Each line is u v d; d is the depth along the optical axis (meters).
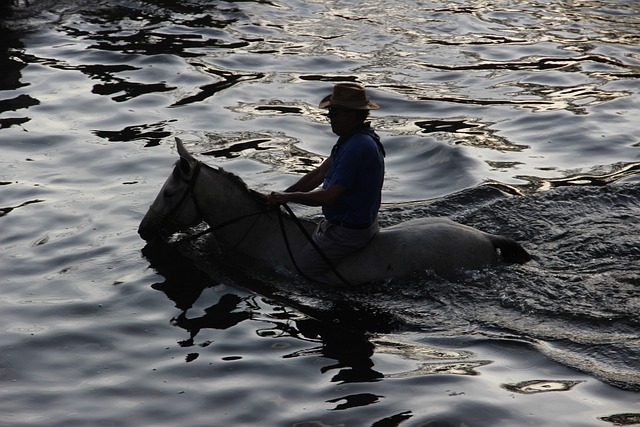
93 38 22.30
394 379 8.45
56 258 11.36
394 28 24.48
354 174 10.00
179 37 22.67
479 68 20.70
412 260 10.34
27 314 9.93
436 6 27.33
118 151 15.16
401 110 17.73
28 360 8.95
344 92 9.80
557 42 23.19
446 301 9.95
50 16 24.39
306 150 15.45
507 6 27.61
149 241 11.37
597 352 8.78
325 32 23.83
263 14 25.59
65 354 9.08
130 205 13.00
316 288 10.48
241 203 11.12
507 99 18.42
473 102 18.22
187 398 8.23
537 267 10.65
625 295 9.90
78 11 25.03
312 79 19.61
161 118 16.86
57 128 16.23
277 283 10.63
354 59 21.33
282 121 16.86
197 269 11.00
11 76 19.17
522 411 7.84
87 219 12.53
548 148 15.62
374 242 10.52
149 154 15.02
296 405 8.05
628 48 22.53
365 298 10.18
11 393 8.35
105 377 8.63
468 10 26.86
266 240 11.09
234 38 22.84
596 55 21.84
